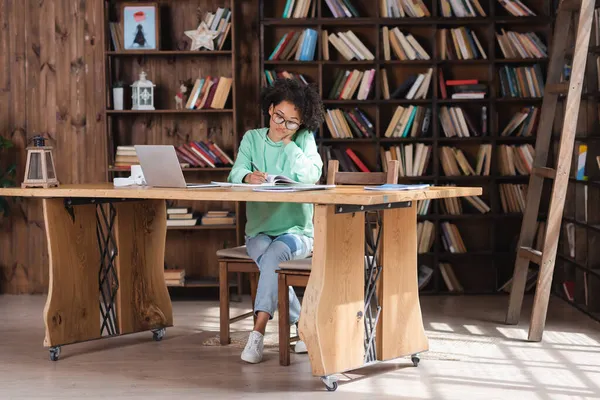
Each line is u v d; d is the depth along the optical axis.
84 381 3.44
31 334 4.38
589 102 4.85
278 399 3.15
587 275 4.86
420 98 5.53
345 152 5.56
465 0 5.48
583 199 4.99
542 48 5.51
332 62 5.46
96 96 5.64
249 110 5.65
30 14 5.61
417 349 3.64
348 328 3.33
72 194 3.59
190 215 5.42
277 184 3.64
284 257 3.71
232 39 5.37
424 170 5.54
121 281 4.06
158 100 5.64
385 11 5.48
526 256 4.45
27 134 5.65
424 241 5.55
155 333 4.17
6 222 5.71
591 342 4.11
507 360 3.74
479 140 5.56
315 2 5.53
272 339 4.14
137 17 5.45
